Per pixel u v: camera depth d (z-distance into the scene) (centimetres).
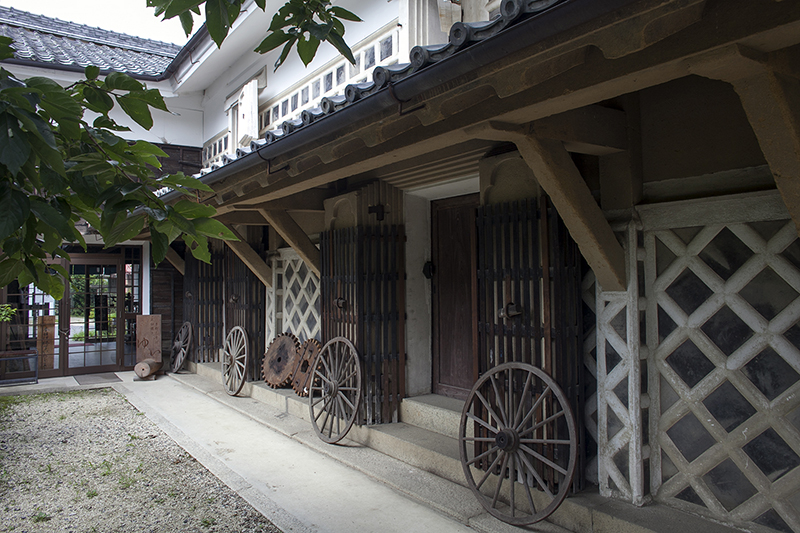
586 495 322
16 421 641
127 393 803
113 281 1053
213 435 563
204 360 941
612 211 317
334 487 412
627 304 307
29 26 1066
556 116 269
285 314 719
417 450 434
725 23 162
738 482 274
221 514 372
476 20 420
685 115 295
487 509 341
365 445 495
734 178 274
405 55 458
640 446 302
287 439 546
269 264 750
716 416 282
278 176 362
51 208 112
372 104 242
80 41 1103
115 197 116
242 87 791
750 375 268
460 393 501
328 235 547
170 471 461
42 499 402
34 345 976
